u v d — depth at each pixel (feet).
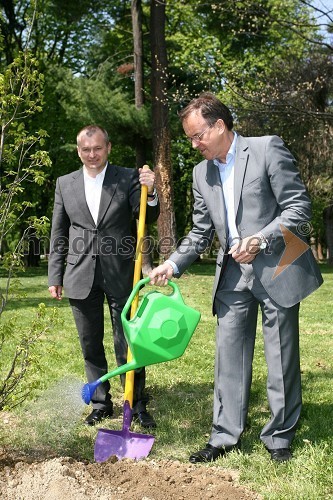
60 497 9.36
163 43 56.13
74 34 80.18
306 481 10.44
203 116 11.41
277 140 11.74
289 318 11.68
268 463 11.34
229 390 12.03
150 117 59.11
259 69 73.41
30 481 9.82
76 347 22.97
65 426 12.78
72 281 13.99
